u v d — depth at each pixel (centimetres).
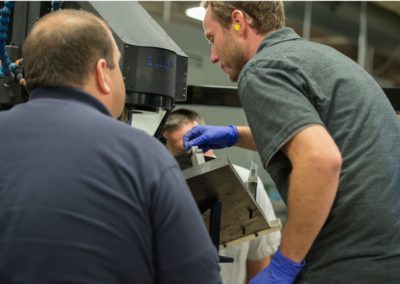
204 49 402
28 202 79
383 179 106
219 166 107
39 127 85
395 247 105
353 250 105
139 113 146
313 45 117
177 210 81
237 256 207
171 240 80
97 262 77
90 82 91
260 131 107
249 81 110
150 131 148
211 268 82
